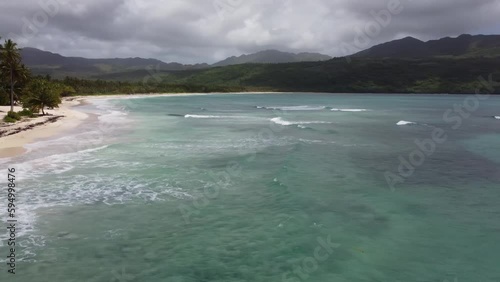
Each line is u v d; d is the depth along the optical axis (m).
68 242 12.62
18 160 24.16
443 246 12.38
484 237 13.10
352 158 26.70
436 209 16.00
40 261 11.27
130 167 23.02
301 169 23.06
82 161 24.41
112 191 18.20
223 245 12.54
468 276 10.52
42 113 55.28
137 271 10.80
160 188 18.88
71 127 42.25
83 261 11.34
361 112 74.50
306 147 31.20
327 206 16.31
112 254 11.85
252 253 11.93
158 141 33.44
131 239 12.96
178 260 11.49
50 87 60.22
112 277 10.45
